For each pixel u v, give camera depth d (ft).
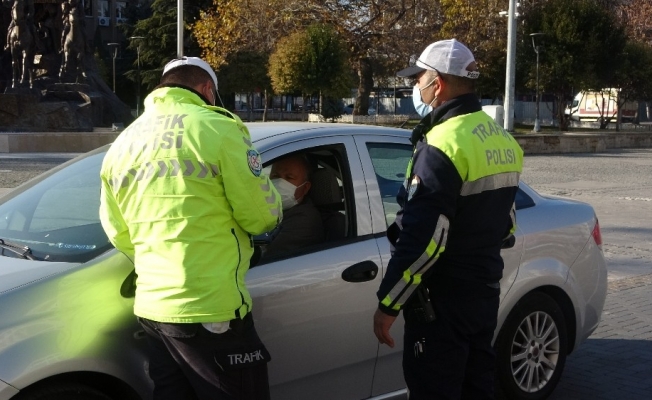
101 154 15.17
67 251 12.05
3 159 72.18
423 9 128.06
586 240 17.19
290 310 12.56
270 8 122.83
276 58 119.24
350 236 13.67
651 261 31.76
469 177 10.71
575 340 17.10
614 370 18.98
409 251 10.51
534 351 16.15
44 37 111.24
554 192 55.36
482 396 11.53
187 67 10.56
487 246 11.10
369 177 14.16
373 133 14.75
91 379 11.09
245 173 9.77
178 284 9.61
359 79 146.92
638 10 168.14
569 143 101.40
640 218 43.11
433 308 11.09
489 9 130.00
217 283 9.66
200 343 9.70
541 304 16.08
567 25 127.03
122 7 264.52
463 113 11.02
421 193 10.57
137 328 11.14
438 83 11.14
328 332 13.05
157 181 9.76
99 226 12.50
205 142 9.70
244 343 9.95
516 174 11.44
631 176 68.18
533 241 15.98
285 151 13.34
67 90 106.22
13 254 12.25
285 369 12.60
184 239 9.65
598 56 128.36
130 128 10.34
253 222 9.93
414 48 125.49
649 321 22.99
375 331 11.11
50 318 10.64
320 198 14.07
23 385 10.15
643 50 139.13
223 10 122.11
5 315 10.52
